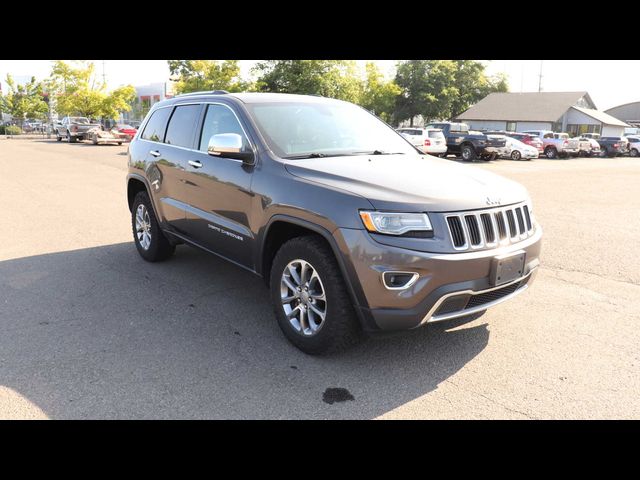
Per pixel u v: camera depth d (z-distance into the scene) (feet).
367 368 11.62
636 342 13.21
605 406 10.25
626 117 240.12
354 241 10.57
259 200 12.84
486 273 10.89
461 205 10.80
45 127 195.83
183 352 12.25
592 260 21.22
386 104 152.05
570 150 112.06
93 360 11.79
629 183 54.75
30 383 10.73
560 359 12.22
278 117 14.42
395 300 10.46
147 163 18.40
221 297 16.01
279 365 11.68
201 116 16.07
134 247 22.24
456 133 93.45
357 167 12.42
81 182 45.11
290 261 12.13
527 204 12.44
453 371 11.56
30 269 18.83
